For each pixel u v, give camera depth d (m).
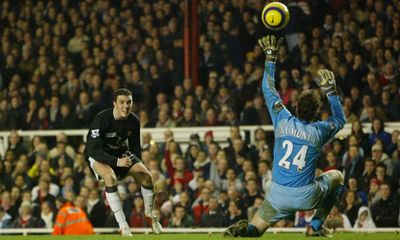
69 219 50.88
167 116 65.56
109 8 79.75
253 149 59.25
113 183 35.47
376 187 54.25
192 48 72.56
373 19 71.81
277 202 31.11
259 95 66.00
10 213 58.19
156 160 59.69
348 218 53.53
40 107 70.56
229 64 69.88
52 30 79.25
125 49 75.31
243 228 31.53
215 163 58.47
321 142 31.00
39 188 59.12
